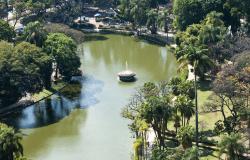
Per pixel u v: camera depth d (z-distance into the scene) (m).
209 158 155.62
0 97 198.25
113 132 185.62
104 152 170.75
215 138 166.50
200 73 169.50
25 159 140.88
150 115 158.00
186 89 183.88
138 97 199.88
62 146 176.62
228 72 181.62
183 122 175.50
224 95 175.12
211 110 172.75
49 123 194.75
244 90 170.12
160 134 161.38
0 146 137.50
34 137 184.00
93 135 184.00
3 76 198.00
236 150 137.00
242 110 162.38
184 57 171.38
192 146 152.25
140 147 155.00
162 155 143.12
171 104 166.62
